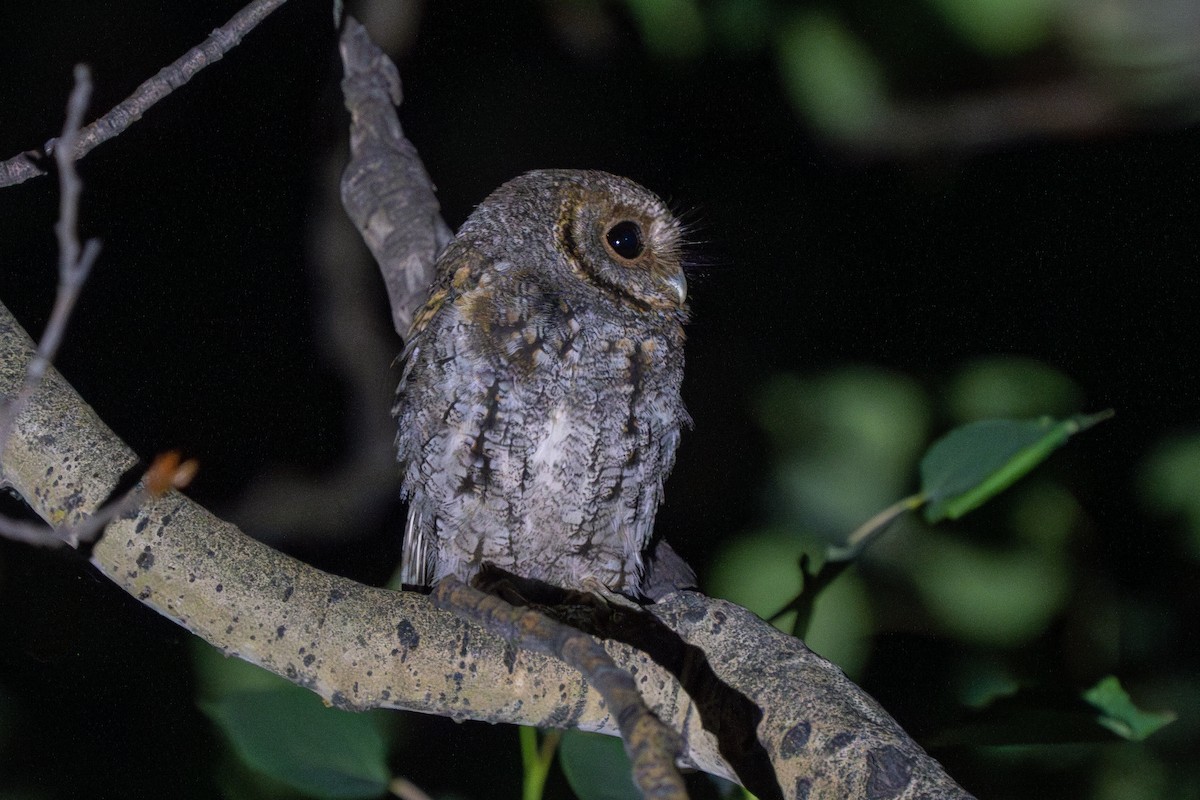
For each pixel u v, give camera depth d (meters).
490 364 4.91
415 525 4.95
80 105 4.75
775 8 5.07
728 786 4.87
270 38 5.12
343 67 5.04
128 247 5.12
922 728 4.88
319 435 5.11
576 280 4.93
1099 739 4.86
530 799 4.84
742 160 5.16
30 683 5.00
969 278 5.16
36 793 4.99
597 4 5.14
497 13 5.15
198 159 5.12
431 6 5.14
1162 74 5.12
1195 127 5.14
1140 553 5.08
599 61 5.15
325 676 4.82
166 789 5.00
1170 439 5.10
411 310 4.96
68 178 4.75
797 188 5.16
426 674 4.82
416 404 4.92
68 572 4.98
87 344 5.11
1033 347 5.16
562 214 4.94
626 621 4.84
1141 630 5.06
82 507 4.82
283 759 4.84
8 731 4.99
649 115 5.15
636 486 4.92
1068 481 5.09
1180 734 5.02
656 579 4.95
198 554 4.82
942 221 5.16
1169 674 5.05
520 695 4.82
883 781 4.80
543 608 4.88
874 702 4.82
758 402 5.12
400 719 5.00
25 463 4.82
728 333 5.14
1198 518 5.08
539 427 4.91
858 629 5.02
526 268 4.93
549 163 5.16
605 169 5.16
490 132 5.15
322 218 5.12
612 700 4.75
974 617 5.03
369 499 5.10
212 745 5.00
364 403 5.10
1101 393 5.15
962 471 4.87
